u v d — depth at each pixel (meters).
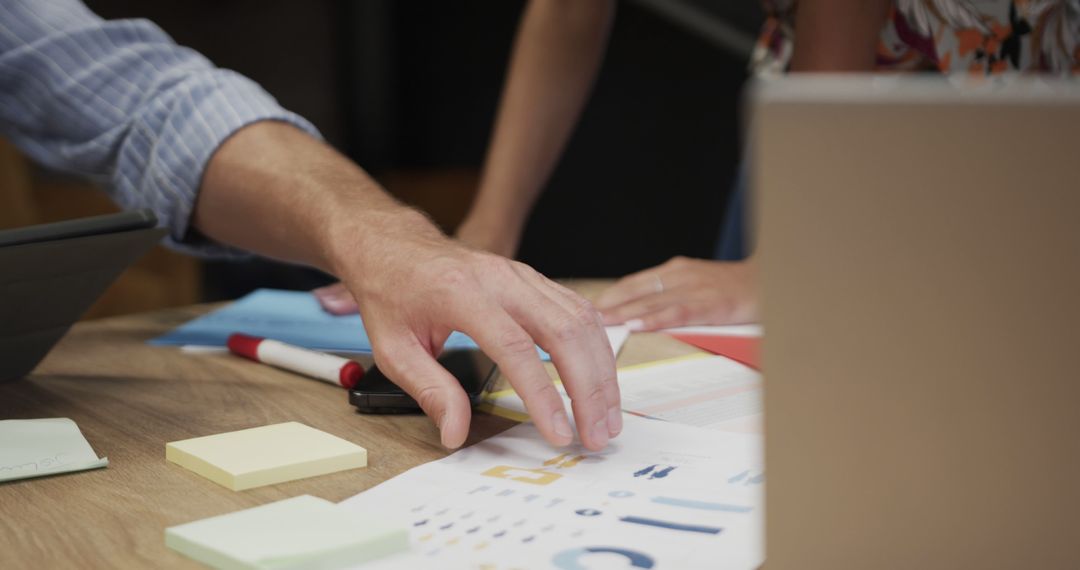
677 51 2.92
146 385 0.76
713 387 0.74
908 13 1.12
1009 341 0.37
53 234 0.67
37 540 0.48
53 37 0.90
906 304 0.37
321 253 0.77
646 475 0.55
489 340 0.60
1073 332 0.36
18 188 1.84
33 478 0.56
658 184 3.05
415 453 0.60
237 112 0.87
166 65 0.92
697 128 2.95
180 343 0.89
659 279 1.00
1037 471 0.37
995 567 0.38
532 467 0.57
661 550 0.45
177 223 0.91
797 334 0.38
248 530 0.45
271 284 2.02
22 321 0.72
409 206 0.78
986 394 0.37
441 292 0.63
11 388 0.76
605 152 3.09
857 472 0.38
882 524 0.38
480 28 3.35
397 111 3.49
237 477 0.54
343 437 0.63
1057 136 0.35
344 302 1.00
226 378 0.78
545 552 0.45
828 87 0.36
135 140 0.90
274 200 0.82
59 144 0.95
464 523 0.49
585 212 3.16
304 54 3.45
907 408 0.38
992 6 1.08
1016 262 0.36
